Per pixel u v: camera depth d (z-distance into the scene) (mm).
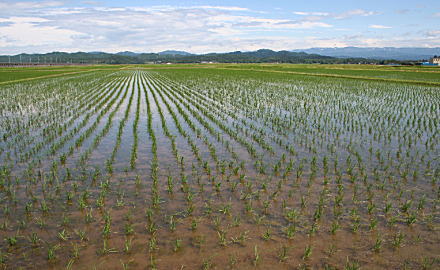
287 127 14547
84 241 5555
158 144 11727
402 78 44406
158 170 9031
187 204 6961
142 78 51156
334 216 6449
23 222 5992
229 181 8234
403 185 7949
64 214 6461
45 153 10492
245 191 7613
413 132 13516
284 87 33344
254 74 59656
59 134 13070
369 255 5215
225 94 27578
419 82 36656
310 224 6148
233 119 16656
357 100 23219
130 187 7836
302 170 9008
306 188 7812
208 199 7203
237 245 5477
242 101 23109
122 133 13438
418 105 20734
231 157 10219
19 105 20984
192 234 5805
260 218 6277
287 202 7051
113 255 5180
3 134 12992
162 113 18188
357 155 10258
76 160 9828
